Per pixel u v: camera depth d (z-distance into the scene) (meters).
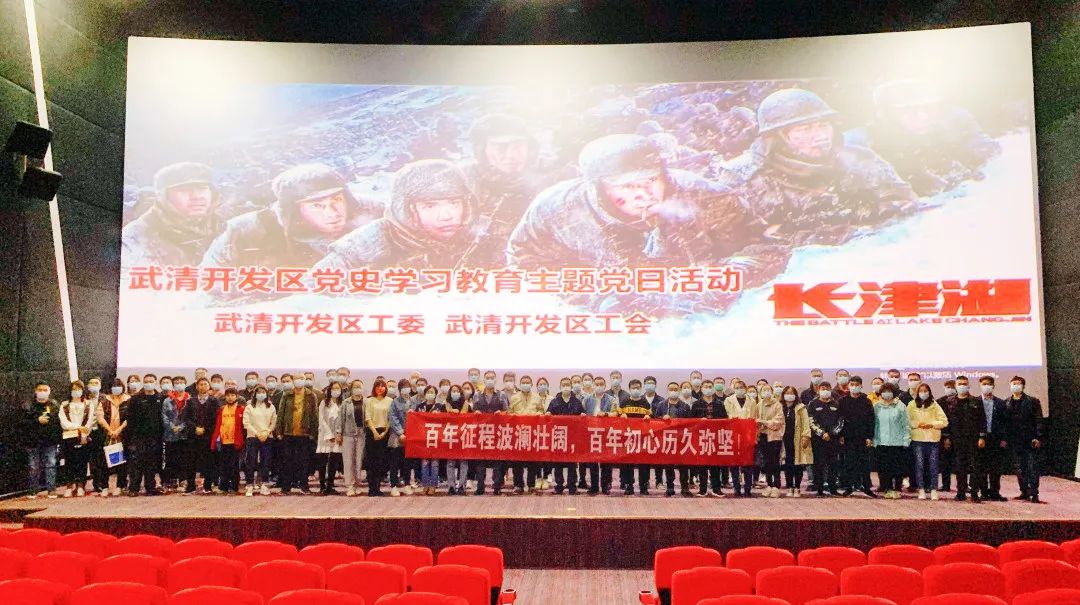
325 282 13.02
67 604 4.66
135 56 13.16
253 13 13.32
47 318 11.27
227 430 10.59
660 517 8.97
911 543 8.75
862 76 12.84
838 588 5.21
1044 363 12.23
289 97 13.27
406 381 10.69
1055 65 12.13
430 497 10.34
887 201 12.66
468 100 13.26
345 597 4.45
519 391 11.06
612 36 13.29
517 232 13.05
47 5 11.48
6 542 6.62
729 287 12.77
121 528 8.99
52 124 11.51
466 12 13.30
